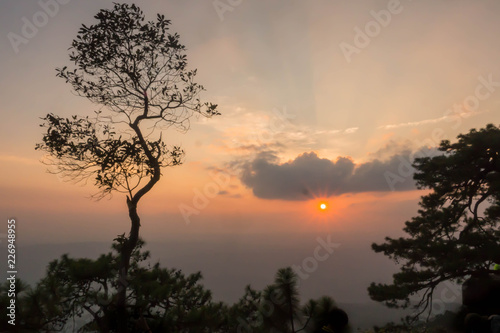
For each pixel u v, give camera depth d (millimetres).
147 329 6875
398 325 13969
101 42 8617
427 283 13891
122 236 7750
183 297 8148
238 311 7816
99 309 6793
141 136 8562
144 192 8164
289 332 5574
